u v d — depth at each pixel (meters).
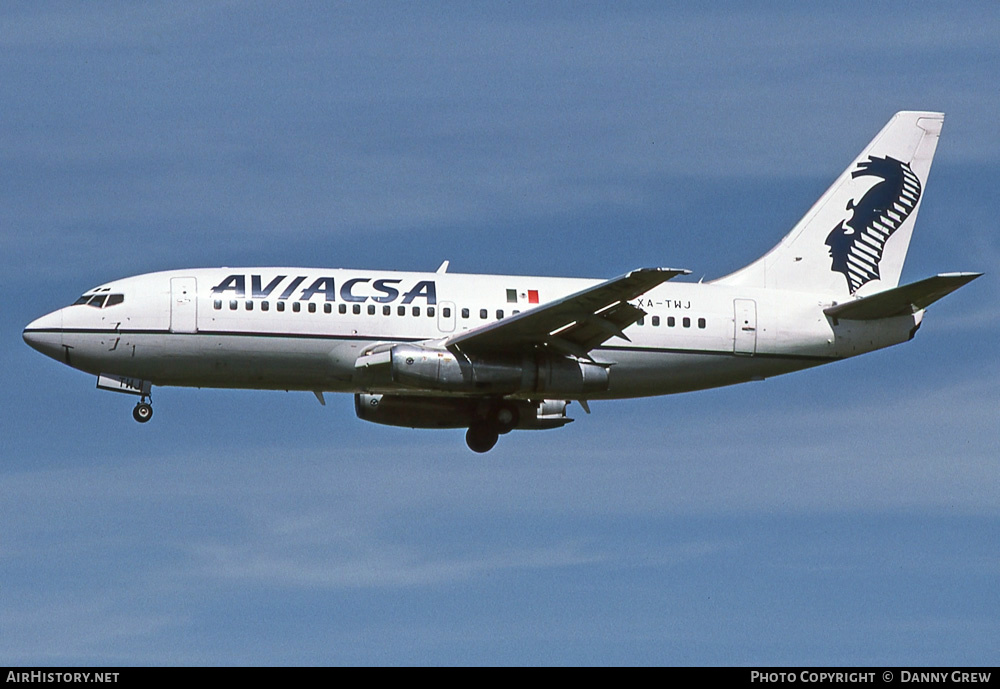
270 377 145.88
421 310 148.00
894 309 156.75
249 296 144.25
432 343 146.00
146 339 142.25
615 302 138.38
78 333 141.88
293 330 144.12
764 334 156.75
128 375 143.50
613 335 144.38
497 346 147.12
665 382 155.50
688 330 154.50
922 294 151.88
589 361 148.00
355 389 148.38
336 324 145.12
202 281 144.88
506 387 146.88
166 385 146.25
